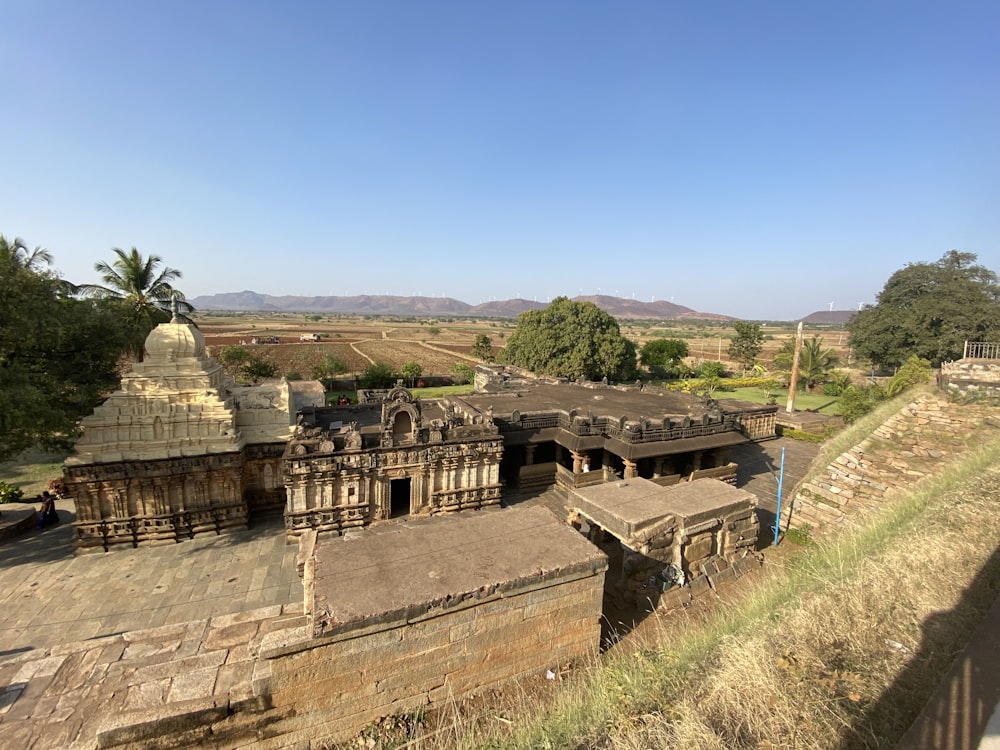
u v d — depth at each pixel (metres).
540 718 8.73
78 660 10.98
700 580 15.75
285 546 23.33
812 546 16.58
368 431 26.98
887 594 9.63
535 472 30.44
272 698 9.30
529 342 73.88
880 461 21.38
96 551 22.53
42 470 33.50
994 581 9.30
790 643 8.66
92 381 29.67
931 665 7.64
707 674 8.33
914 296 66.56
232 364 66.19
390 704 10.23
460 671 10.87
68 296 30.41
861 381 70.88
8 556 22.11
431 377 76.81
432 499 25.83
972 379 23.86
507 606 11.15
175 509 23.78
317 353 113.81
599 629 12.66
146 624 17.50
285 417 26.94
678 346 90.00
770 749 6.57
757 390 74.50
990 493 13.29
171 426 23.86
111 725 8.54
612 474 29.08
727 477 31.27
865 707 7.05
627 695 8.42
